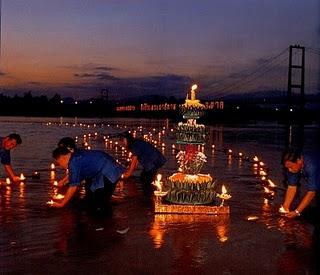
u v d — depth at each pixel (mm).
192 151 8820
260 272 5676
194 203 8609
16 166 15172
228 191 11109
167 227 7543
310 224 7836
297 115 55188
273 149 24938
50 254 6137
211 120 74438
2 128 42375
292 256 6230
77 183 8586
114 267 5734
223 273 5629
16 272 5504
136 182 11781
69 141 8719
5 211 8422
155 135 36531
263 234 7234
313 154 7887
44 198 9609
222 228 7551
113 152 20750
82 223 7672
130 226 7559
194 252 6348
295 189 8375
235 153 22266
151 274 5551
